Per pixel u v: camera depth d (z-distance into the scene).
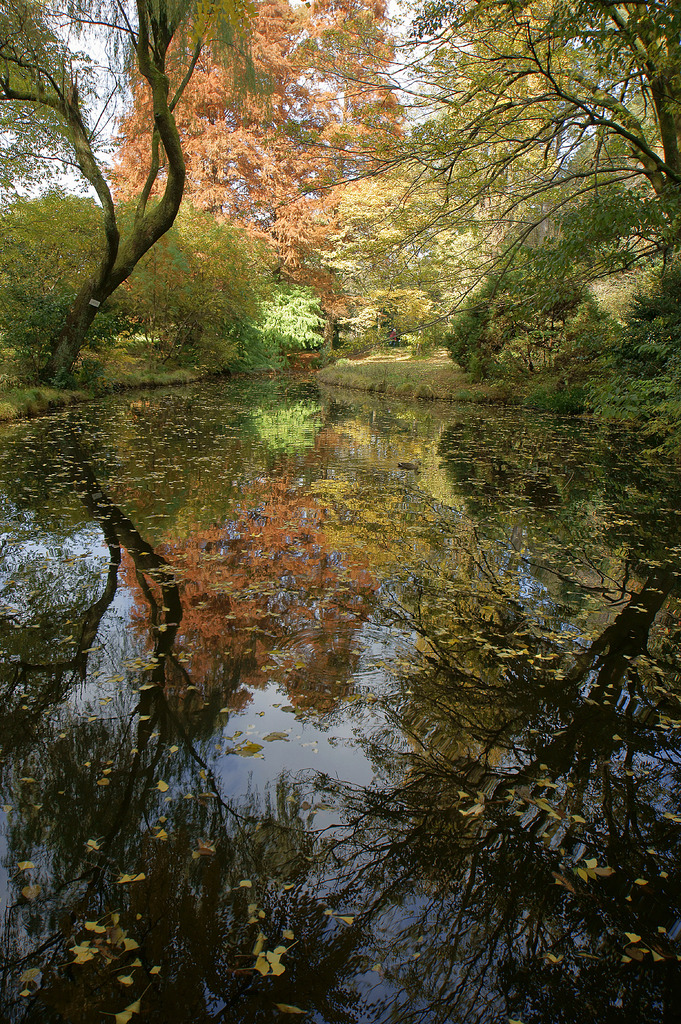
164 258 17.84
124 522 6.05
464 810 2.50
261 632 3.90
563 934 1.97
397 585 4.73
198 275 20.12
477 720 3.10
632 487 8.30
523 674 3.54
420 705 3.20
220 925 1.95
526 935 1.97
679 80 6.14
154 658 3.54
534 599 4.58
